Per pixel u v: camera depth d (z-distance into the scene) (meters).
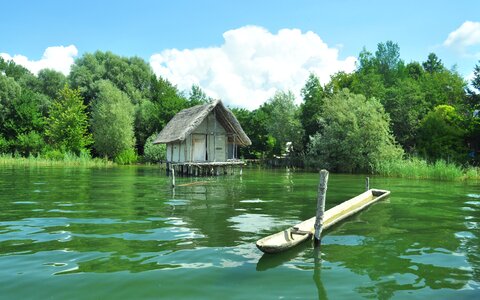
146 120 56.09
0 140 48.16
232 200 13.48
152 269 5.66
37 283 5.06
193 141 30.02
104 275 5.38
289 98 47.41
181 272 5.54
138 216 10.03
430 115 37.03
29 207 11.47
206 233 8.06
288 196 14.89
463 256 6.58
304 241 7.49
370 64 60.84
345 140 33.34
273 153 51.34
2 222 9.12
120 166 42.06
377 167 31.05
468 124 34.22
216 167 29.56
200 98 62.94
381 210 11.61
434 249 7.03
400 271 5.75
